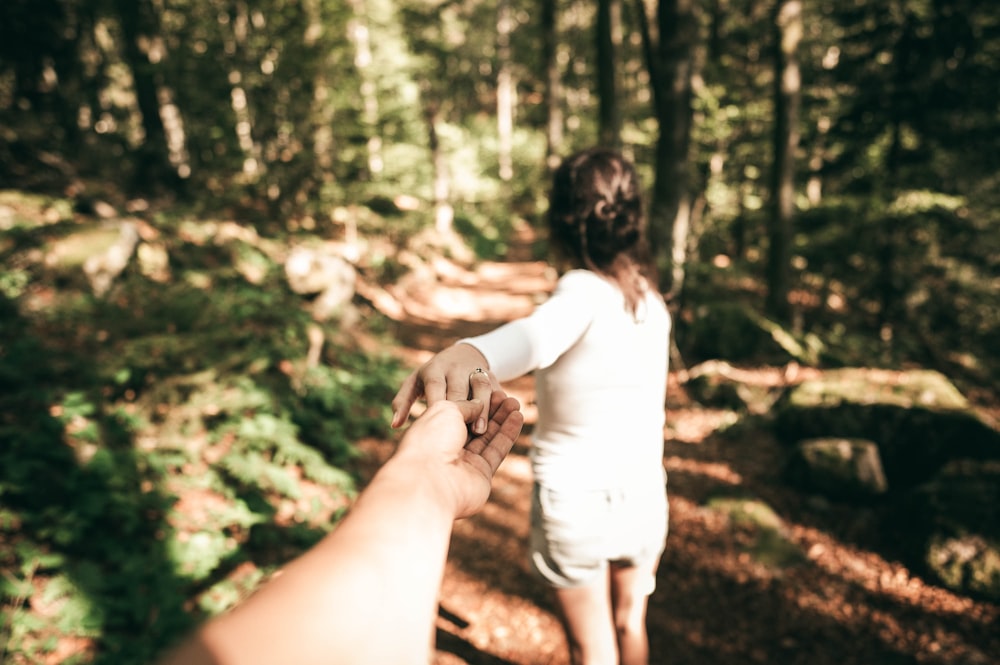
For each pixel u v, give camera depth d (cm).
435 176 2292
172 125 1270
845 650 362
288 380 609
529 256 2294
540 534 159
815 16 1499
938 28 991
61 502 339
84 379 463
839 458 534
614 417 150
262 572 351
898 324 1155
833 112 1268
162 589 300
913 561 429
